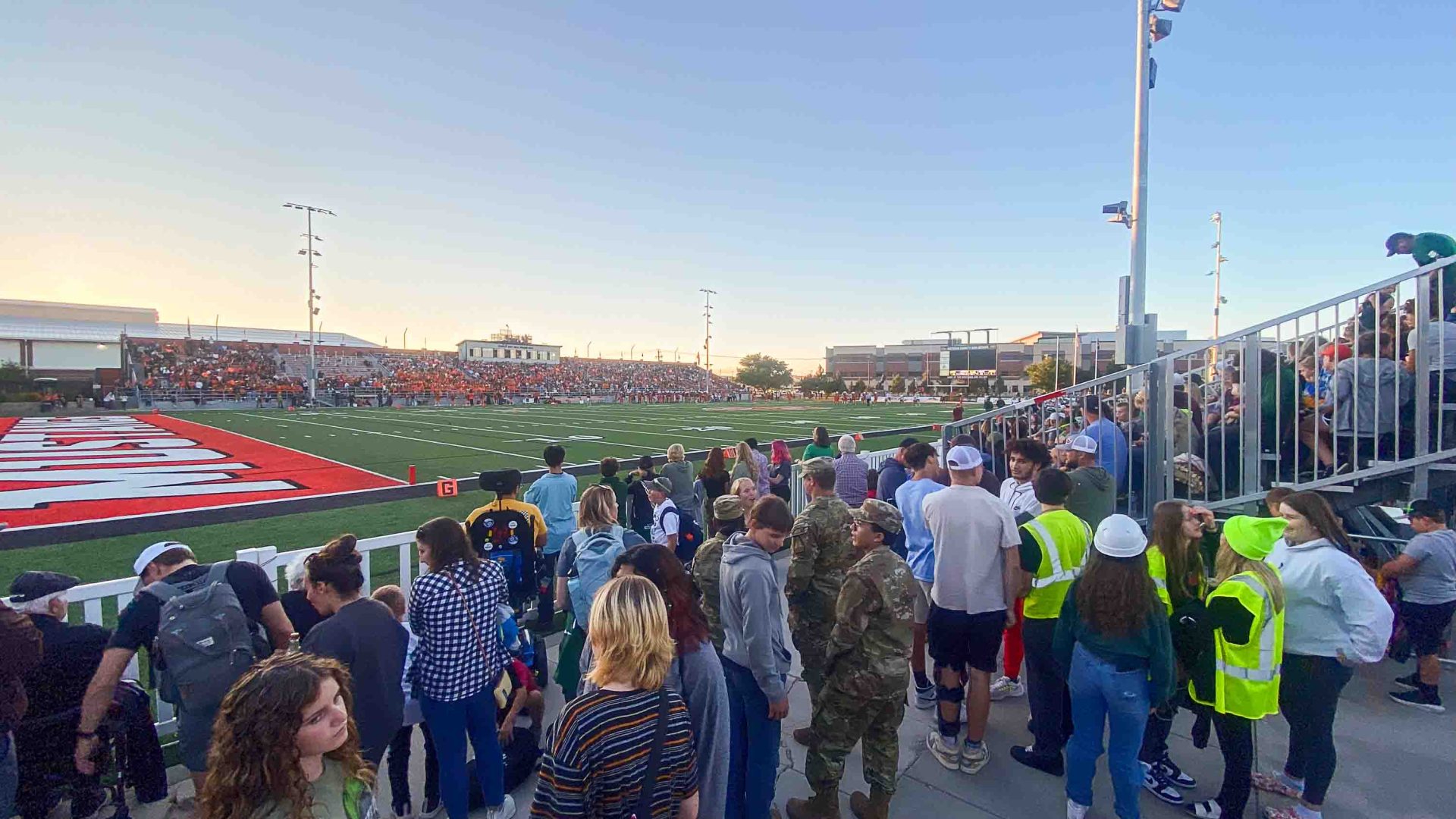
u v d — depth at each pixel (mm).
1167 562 3625
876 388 100500
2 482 14141
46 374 49219
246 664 2934
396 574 7746
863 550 3318
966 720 4262
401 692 3059
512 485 5195
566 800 1910
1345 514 5941
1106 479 4977
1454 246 5125
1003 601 3734
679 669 2469
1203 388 5992
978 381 83688
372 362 69500
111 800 3215
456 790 3158
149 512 11125
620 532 4332
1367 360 5164
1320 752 3203
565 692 4176
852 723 3125
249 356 59375
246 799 1614
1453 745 3949
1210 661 3230
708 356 80312
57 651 2971
